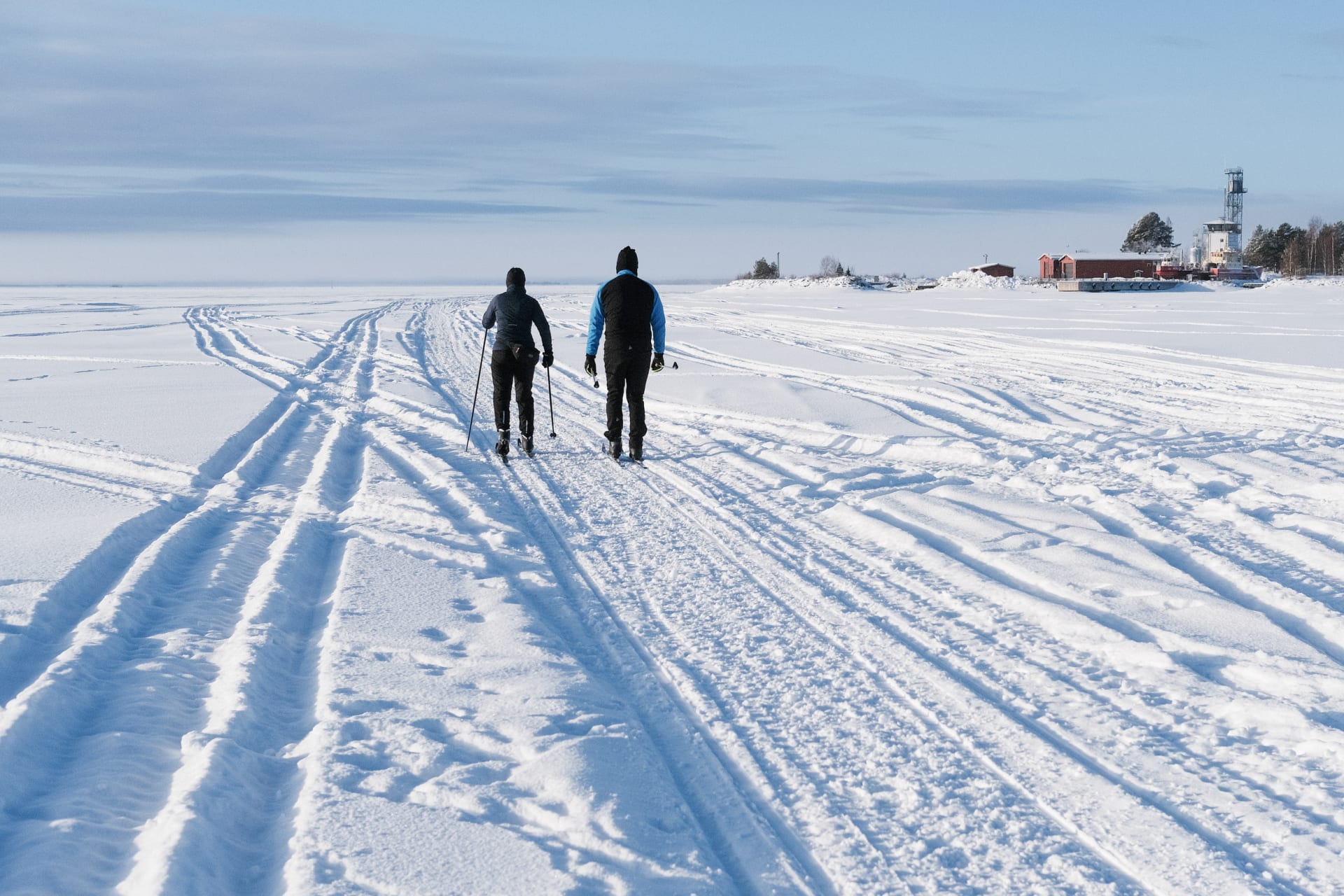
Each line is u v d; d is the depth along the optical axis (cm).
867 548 579
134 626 443
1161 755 326
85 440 921
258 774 310
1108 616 450
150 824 274
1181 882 258
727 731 349
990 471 786
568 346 2159
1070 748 333
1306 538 555
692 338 2309
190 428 1003
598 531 629
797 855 275
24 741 318
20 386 1429
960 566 531
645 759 323
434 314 3869
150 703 354
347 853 259
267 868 261
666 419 1123
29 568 502
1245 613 445
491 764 313
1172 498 663
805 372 1552
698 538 611
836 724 354
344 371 1692
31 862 248
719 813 297
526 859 260
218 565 533
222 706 354
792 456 865
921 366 1622
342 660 399
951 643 428
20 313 3872
